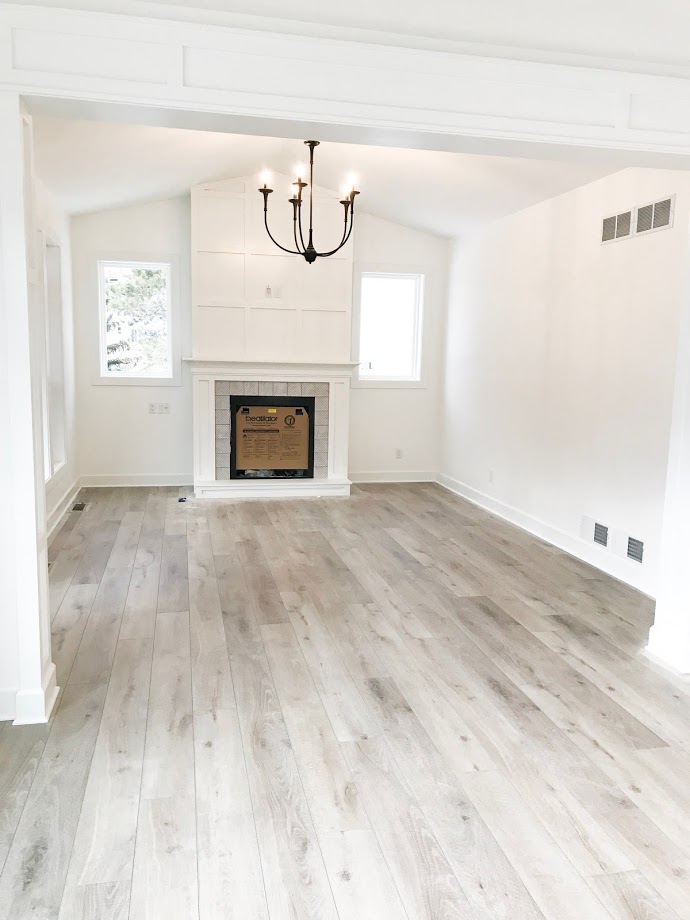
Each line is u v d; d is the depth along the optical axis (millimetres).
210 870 1866
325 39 2410
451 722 2645
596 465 4586
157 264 6562
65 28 2266
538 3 2492
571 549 4891
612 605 3914
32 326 2514
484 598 3986
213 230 6246
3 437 2443
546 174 4617
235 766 2332
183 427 6828
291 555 4727
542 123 2613
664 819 2125
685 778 2334
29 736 2494
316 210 6441
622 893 1824
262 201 6297
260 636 3396
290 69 2410
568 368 4902
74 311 6430
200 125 2520
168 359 6801
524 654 3260
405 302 7266
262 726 2588
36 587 2537
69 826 2025
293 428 6574
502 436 5945
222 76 2373
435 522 5730
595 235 4547
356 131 2551
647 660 3223
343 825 2055
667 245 3861
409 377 7352
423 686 2928
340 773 2309
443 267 7125
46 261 5609
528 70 2572
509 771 2344
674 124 2725
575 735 2576
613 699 2852
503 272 5879
